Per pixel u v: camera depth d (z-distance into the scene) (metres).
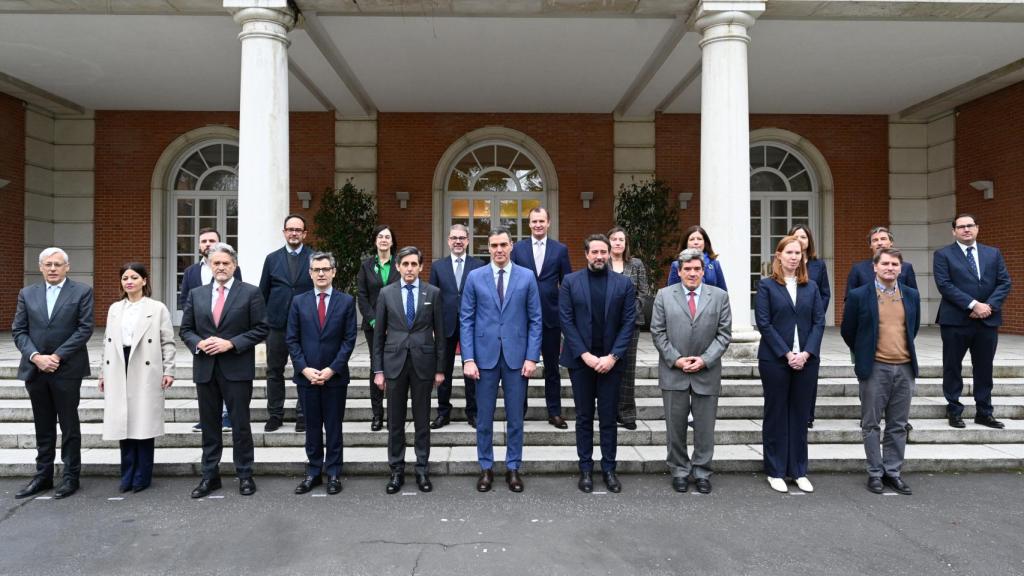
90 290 4.14
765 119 11.55
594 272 4.12
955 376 5.09
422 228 11.24
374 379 4.20
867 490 4.17
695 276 4.07
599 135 11.34
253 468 4.41
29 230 10.52
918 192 11.60
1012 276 9.83
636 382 5.95
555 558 3.17
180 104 10.84
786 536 3.44
